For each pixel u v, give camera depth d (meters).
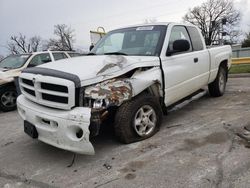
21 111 4.48
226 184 3.12
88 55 5.29
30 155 4.43
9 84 8.06
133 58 4.44
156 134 4.73
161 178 3.36
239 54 30.66
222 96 7.38
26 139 5.21
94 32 10.98
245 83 9.32
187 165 3.61
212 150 3.98
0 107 8.01
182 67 5.23
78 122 3.58
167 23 5.39
